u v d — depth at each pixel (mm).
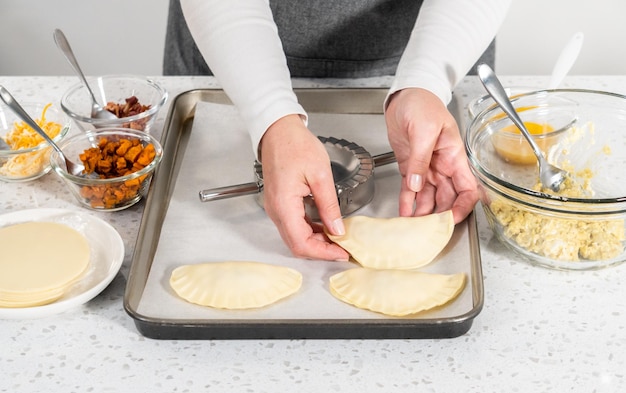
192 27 1105
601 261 924
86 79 1291
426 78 1055
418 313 864
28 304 883
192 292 896
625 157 1041
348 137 1204
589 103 1072
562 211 880
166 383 815
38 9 2520
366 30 1364
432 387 805
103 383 816
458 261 939
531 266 958
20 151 1096
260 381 816
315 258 945
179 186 1101
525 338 857
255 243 994
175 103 1239
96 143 1127
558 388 800
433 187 1042
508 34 2469
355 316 864
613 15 2404
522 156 1047
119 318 898
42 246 943
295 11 1353
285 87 1024
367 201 1064
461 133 1157
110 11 2518
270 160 953
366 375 819
